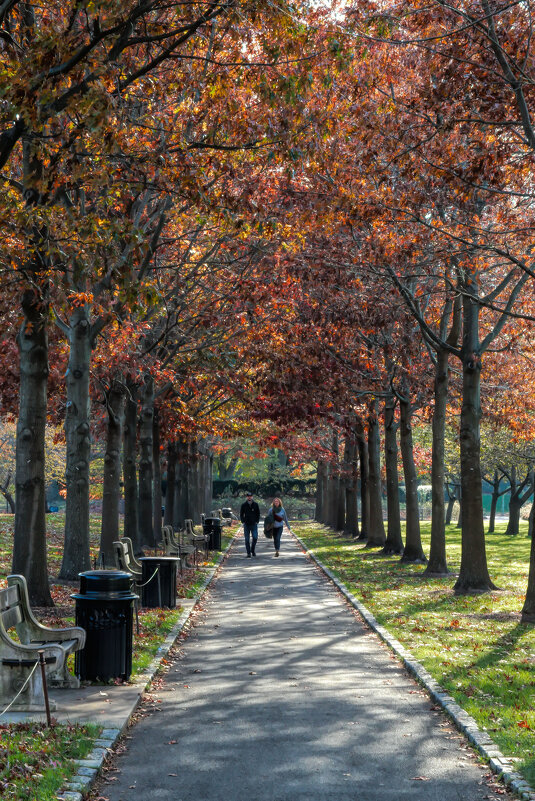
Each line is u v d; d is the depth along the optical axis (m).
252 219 14.05
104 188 14.81
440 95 13.20
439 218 17.17
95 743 6.97
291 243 19.95
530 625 13.87
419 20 12.92
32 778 5.94
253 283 20.88
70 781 5.98
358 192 15.33
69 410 17.67
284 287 20.66
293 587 20.47
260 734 7.62
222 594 19.00
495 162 13.15
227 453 79.19
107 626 9.43
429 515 78.00
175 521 41.38
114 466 22.09
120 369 21.09
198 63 12.47
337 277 19.94
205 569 24.11
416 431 51.53
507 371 26.75
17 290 13.32
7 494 56.28
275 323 23.48
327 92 13.69
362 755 7.00
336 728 7.82
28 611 9.02
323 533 48.12
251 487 81.56
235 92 13.39
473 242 15.00
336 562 27.06
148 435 28.97
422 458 50.38
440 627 13.66
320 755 6.99
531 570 14.56
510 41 12.65
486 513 89.50
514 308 21.89
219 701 8.89
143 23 11.31
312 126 12.48
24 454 14.27
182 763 6.77
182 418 31.84
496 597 17.61
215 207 12.54
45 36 8.96
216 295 23.44
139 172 11.97
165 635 12.65
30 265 13.41
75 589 16.45
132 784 6.26
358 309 20.73
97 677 9.41
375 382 27.20
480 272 16.72
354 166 15.36
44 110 9.62
